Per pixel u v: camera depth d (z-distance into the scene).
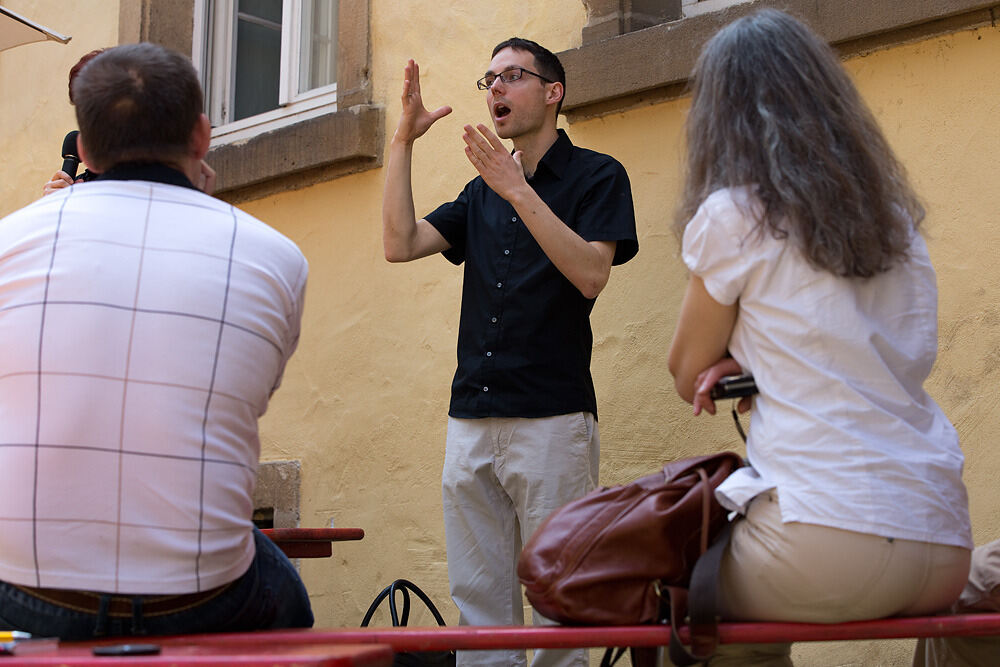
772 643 2.25
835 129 2.23
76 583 2.07
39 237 2.18
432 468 4.83
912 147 3.69
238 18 6.35
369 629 2.33
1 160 7.08
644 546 2.21
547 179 3.57
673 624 2.11
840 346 2.13
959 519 2.16
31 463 2.07
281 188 5.59
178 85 2.31
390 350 5.06
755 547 2.15
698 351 2.28
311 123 5.36
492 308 3.52
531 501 3.39
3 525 2.08
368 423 5.10
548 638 2.14
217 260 2.23
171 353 2.13
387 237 3.68
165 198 2.26
